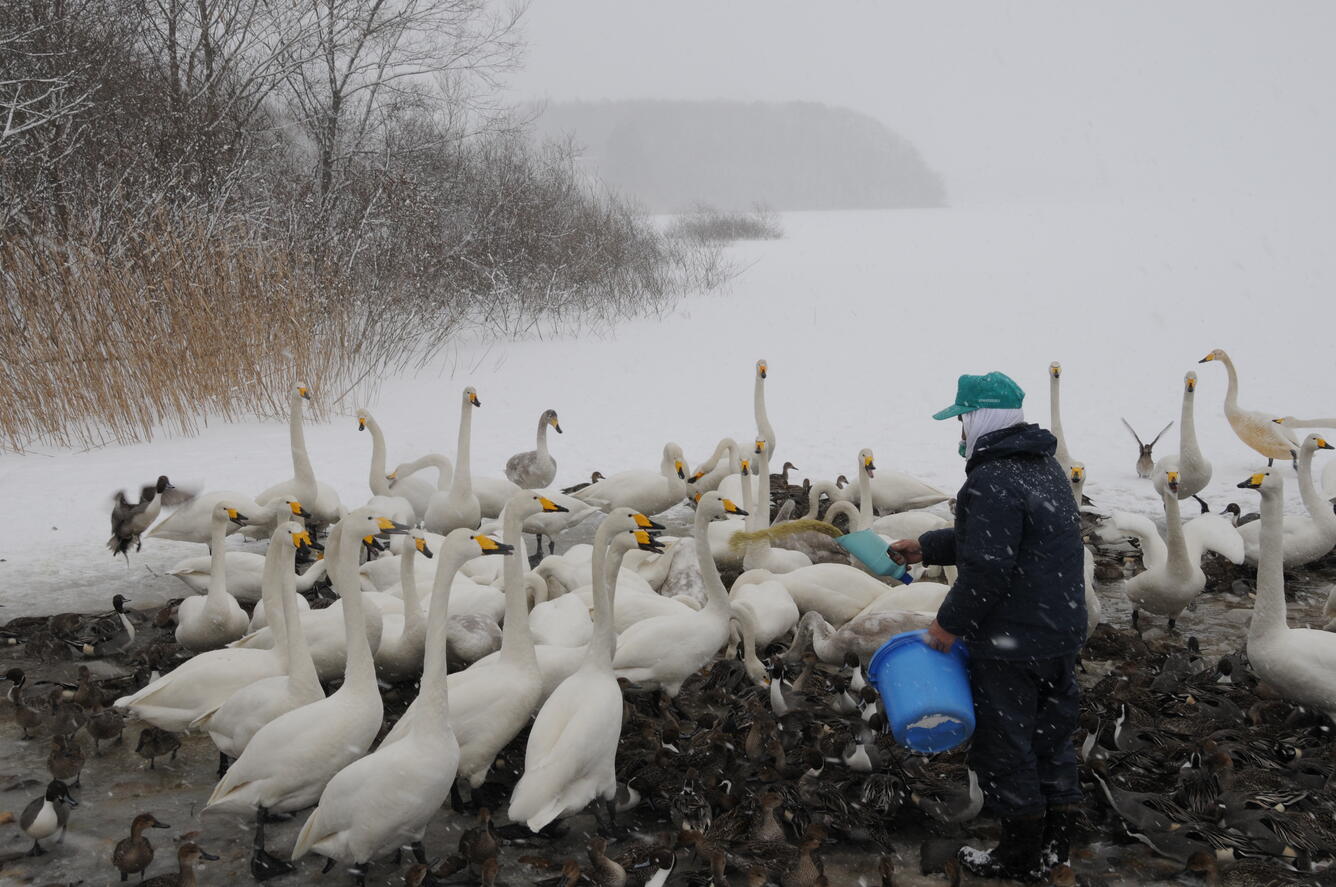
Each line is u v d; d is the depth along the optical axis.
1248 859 6.18
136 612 11.14
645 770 7.31
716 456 15.32
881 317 36.38
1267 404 22.19
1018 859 6.16
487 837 6.50
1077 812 6.37
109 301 18.62
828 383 25.33
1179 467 14.66
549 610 9.20
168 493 12.63
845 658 8.98
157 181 23.98
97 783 7.68
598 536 7.40
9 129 20.98
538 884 6.23
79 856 6.71
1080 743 7.60
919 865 6.55
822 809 6.89
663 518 15.18
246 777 6.56
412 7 31.05
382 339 24.69
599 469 17.58
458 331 30.41
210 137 26.44
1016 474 5.84
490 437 19.45
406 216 27.72
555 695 6.95
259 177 27.28
